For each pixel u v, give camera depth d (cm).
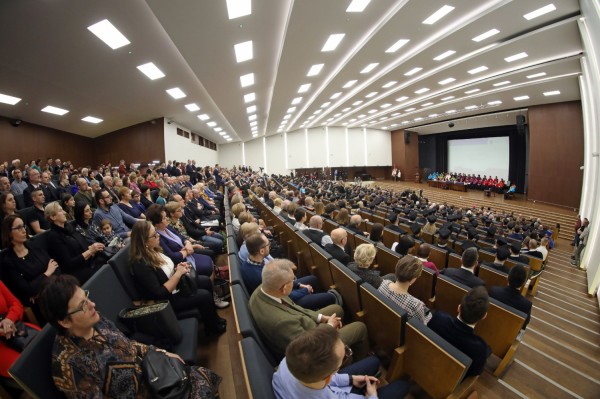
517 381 227
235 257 254
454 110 1744
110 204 352
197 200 598
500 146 2023
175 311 222
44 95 753
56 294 111
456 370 146
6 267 209
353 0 580
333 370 106
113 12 469
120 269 203
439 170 2566
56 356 114
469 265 280
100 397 118
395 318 174
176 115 1256
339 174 2566
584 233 784
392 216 655
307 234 373
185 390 129
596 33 582
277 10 575
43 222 338
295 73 942
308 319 175
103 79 718
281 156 2639
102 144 1245
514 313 212
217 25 552
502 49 834
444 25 725
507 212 1433
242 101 1195
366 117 2080
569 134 1338
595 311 432
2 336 169
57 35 499
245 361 123
